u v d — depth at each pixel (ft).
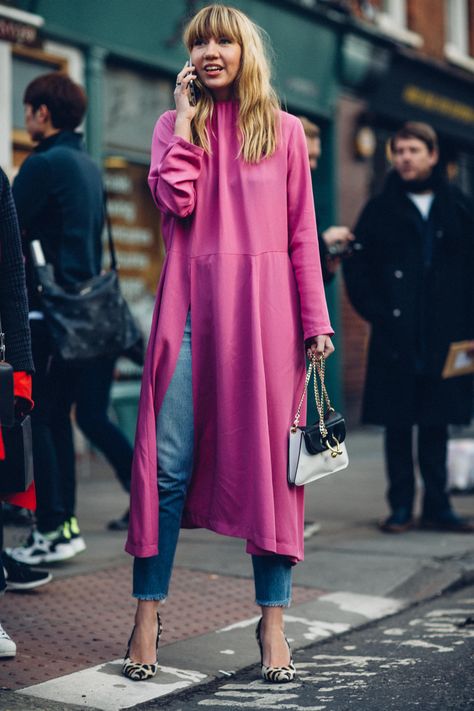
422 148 20.88
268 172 12.22
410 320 20.85
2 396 11.34
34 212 16.93
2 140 29.55
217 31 12.17
